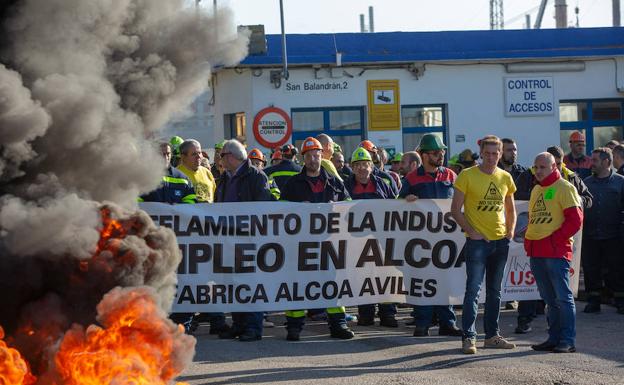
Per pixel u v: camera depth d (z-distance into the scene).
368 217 10.28
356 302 10.20
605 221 11.67
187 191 9.99
